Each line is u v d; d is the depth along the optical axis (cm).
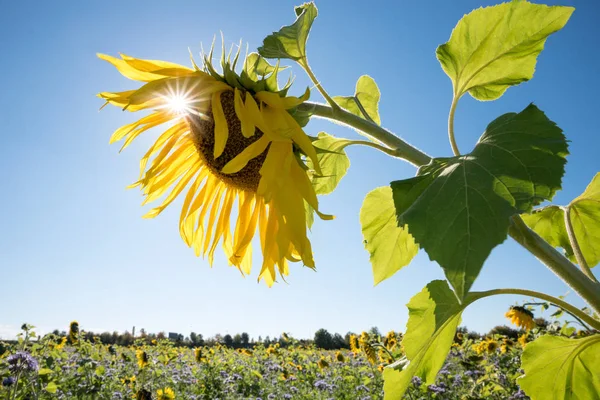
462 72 45
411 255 50
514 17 42
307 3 47
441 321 43
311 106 48
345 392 263
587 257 54
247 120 48
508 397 178
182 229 67
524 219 55
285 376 332
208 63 52
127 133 60
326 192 59
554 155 28
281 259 50
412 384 183
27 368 183
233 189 68
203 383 326
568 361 49
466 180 29
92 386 261
